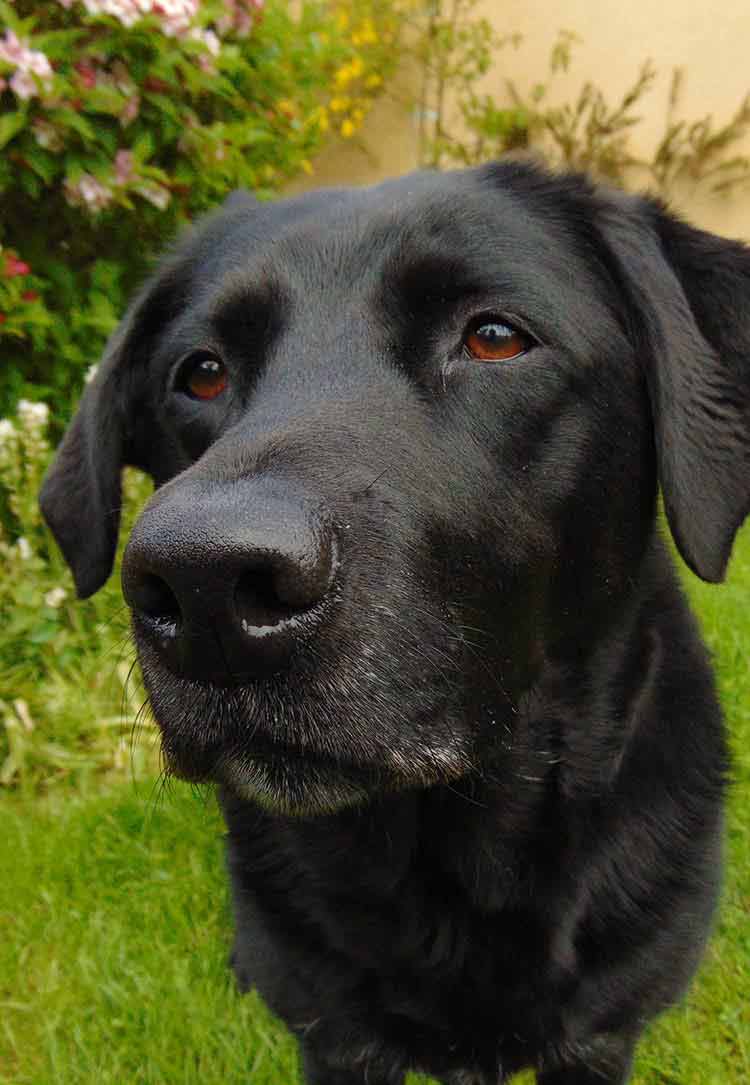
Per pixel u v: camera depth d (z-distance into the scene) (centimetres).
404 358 51
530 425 51
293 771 46
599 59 188
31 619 86
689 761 57
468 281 52
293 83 105
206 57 86
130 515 90
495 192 55
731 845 72
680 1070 63
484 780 53
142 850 76
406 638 47
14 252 84
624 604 56
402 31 191
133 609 45
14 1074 65
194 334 55
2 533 91
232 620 43
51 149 82
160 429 60
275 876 57
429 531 48
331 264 53
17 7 84
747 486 55
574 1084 59
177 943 70
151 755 84
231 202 63
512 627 51
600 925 55
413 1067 57
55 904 73
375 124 193
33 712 86
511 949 55
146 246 99
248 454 46
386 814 54
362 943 55
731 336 56
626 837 55
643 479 55
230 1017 66
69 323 94
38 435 86
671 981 57
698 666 59
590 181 57
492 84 194
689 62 182
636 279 54
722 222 186
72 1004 68
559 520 52
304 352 51
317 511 45
